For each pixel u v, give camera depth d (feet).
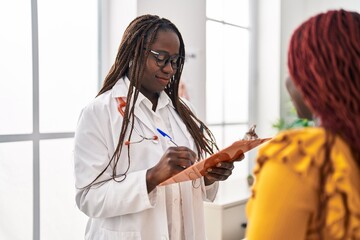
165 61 4.56
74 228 7.30
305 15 12.55
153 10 7.91
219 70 10.85
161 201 4.44
